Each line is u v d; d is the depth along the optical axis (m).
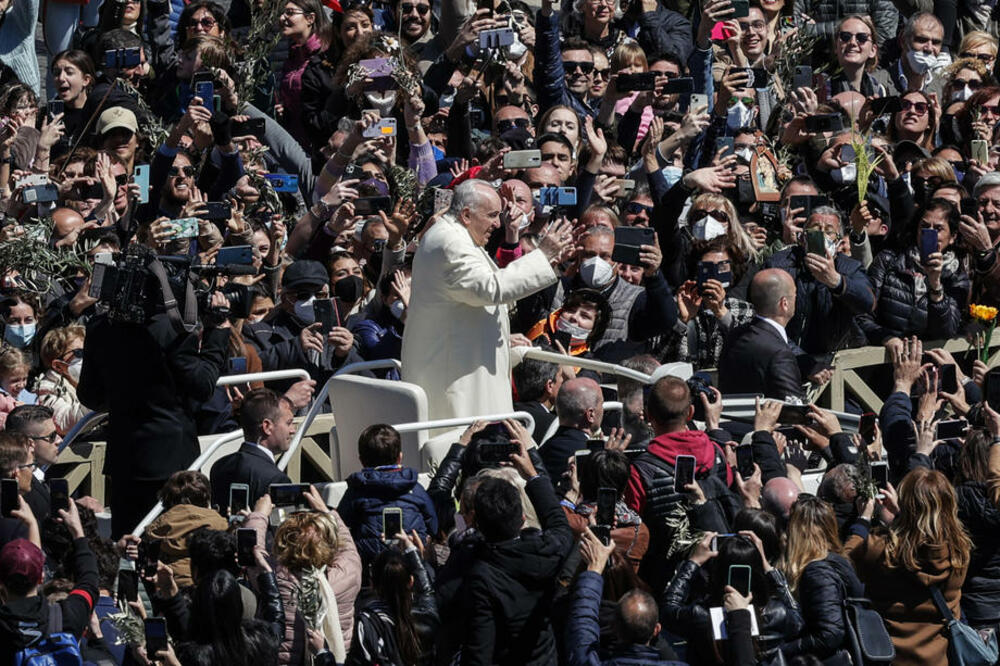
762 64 54.00
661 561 31.67
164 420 33.09
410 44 54.28
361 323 40.53
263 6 50.28
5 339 39.34
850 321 43.12
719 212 42.44
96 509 34.34
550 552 28.69
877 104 49.72
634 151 49.12
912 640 31.97
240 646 26.47
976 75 56.47
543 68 51.12
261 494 32.28
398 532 28.64
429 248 34.78
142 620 26.83
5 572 26.59
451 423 34.00
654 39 55.31
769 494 32.56
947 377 38.19
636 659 27.52
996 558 33.84
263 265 42.78
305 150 50.31
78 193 42.81
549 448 33.56
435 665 28.67
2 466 30.98
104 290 32.34
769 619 28.59
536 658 28.55
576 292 40.09
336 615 27.77
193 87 43.00
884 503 32.53
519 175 43.81
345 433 36.34
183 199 41.78
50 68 52.12
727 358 39.84
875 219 46.75
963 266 45.66
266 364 39.41
